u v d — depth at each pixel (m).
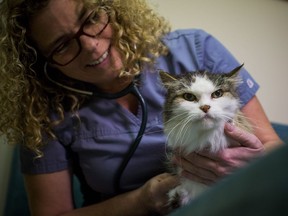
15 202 1.35
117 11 0.98
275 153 0.23
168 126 0.91
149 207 1.01
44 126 1.06
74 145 1.09
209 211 0.24
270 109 1.57
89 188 1.23
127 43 1.01
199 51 1.15
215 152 0.84
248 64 1.53
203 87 0.88
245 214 0.22
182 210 0.27
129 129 1.05
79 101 1.07
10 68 0.99
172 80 0.93
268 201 0.22
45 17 0.88
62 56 0.95
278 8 1.50
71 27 0.89
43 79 1.06
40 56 1.02
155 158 1.05
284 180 0.22
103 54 0.95
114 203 1.06
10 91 1.01
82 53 0.93
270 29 1.51
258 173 0.23
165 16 1.49
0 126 1.07
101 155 1.06
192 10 1.48
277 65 1.54
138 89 1.05
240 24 1.50
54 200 1.11
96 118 1.06
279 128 1.38
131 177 1.09
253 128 1.03
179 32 1.19
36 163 1.10
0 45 0.97
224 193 0.24
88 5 0.88
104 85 1.06
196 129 0.84
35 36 0.95
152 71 1.08
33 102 1.04
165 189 0.95
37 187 1.11
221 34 1.51
